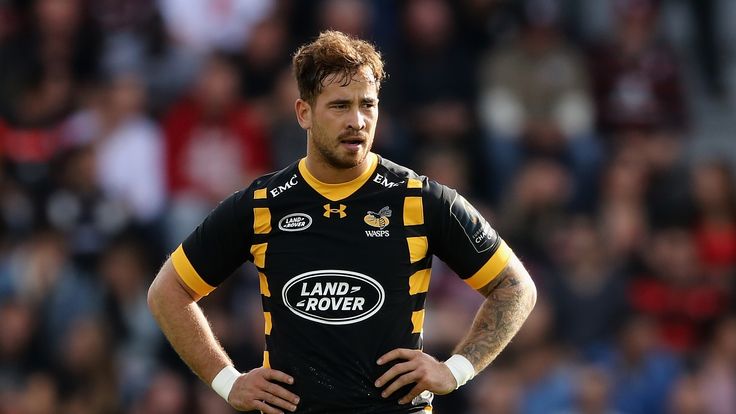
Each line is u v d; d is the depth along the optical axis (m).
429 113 46.03
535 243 44.41
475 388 41.44
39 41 47.81
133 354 42.78
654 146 48.16
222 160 44.69
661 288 44.81
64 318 42.88
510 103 47.12
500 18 48.72
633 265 45.16
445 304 41.16
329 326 18.88
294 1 47.97
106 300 43.22
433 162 44.72
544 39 47.88
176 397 41.47
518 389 41.34
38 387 41.94
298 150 44.81
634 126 48.81
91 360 42.31
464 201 19.62
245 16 48.53
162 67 47.56
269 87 46.78
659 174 47.75
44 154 45.62
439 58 46.84
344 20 46.66
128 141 45.28
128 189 45.03
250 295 41.94
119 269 43.38
